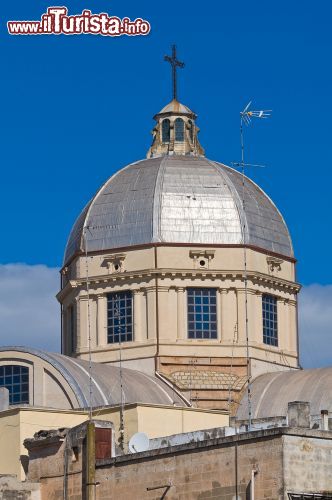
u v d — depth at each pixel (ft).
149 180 422.00
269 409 388.16
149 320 407.03
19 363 381.81
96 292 414.41
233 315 409.49
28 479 301.84
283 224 428.15
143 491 278.46
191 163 427.74
